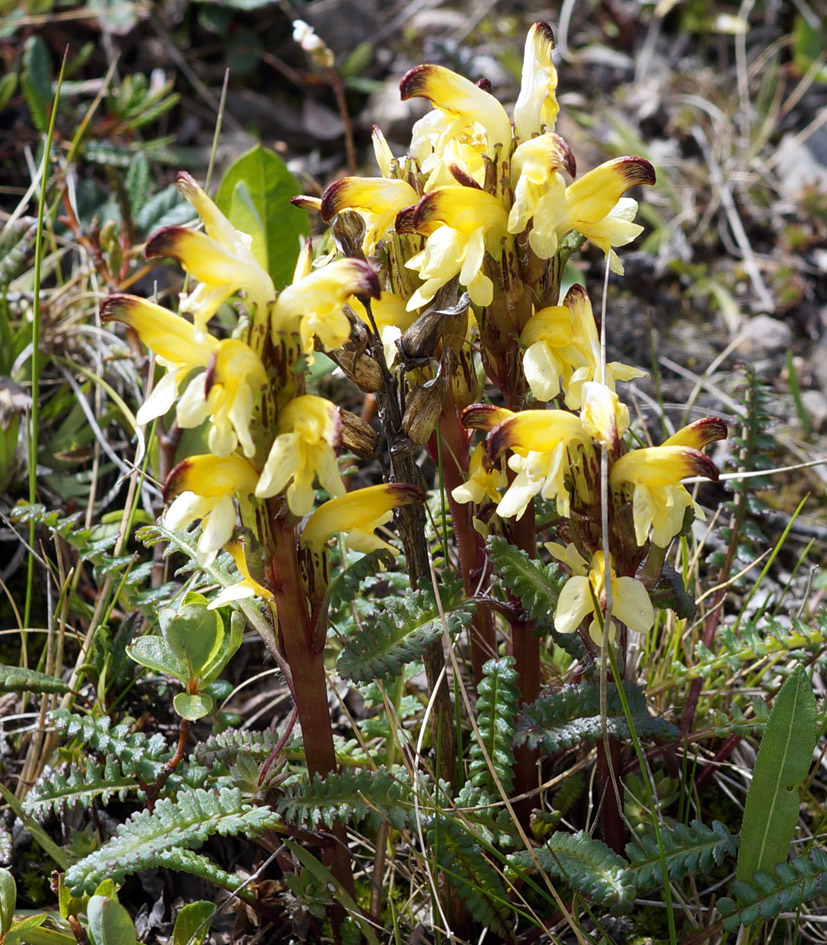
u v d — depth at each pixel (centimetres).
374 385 32
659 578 32
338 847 33
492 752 34
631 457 31
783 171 61
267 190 44
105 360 44
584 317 32
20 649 41
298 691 32
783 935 36
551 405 41
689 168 61
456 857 33
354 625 38
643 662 39
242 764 33
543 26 32
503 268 32
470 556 35
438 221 32
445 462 34
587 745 37
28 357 44
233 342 30
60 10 60
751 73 66
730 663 37
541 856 33
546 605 33
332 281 30
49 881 36
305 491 30
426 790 33
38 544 42
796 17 70
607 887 32
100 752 37
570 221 32
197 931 33
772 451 46
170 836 32
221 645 34
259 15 64
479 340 33
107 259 45
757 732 36
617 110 64
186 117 60
